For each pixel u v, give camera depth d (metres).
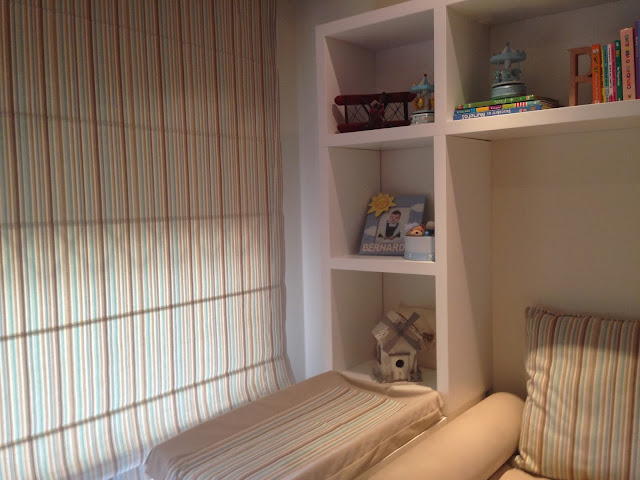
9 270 1.50
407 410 1.66
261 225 2.25
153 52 1.82
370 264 1.92
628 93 1.45
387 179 2.26
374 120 1.93
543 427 1.65
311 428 1.59
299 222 2.54
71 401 1.64
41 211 1.56
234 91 2.12
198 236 1.99
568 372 1.65
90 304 1.67
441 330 1.77
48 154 1.57
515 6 1.74
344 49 2.08
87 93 1.65
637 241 1.72
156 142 1.84
